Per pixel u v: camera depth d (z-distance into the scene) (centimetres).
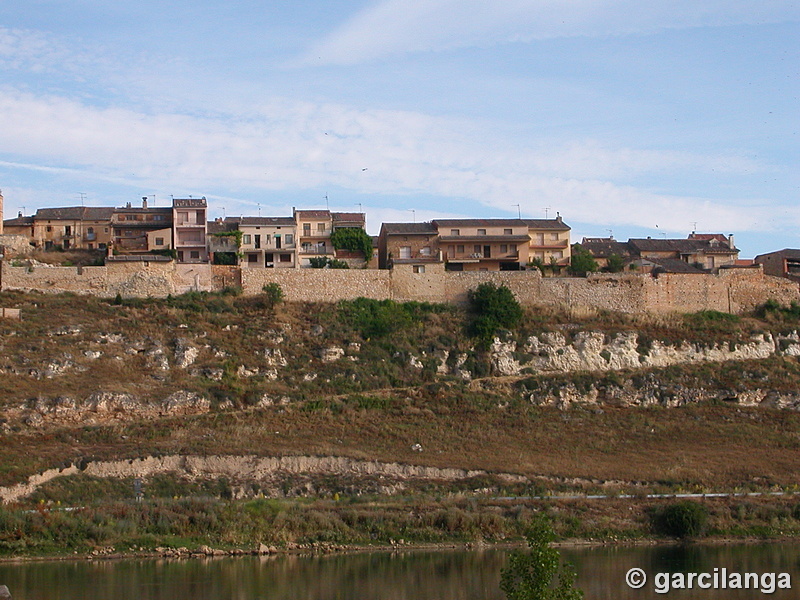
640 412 11931
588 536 8744
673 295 14012
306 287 13188
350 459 9819
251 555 7919
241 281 13062
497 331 12812
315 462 9750
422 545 8331
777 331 13725
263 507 8619
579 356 12781
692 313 13938
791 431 11675
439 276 13525
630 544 8662
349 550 8162
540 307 13488
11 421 9638
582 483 9875
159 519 8244
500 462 10219
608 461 10544
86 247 15650
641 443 11169
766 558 8194
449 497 9294
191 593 6725
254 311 12644
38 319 11562
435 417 11194
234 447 9775
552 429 11281
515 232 15012
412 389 11794
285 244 14662
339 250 14912
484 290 13125
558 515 8912
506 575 5528
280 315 12619
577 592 5450
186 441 9812
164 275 12825
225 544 8075
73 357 10894
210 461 9475
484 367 12481
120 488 8912
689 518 8875
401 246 14638
